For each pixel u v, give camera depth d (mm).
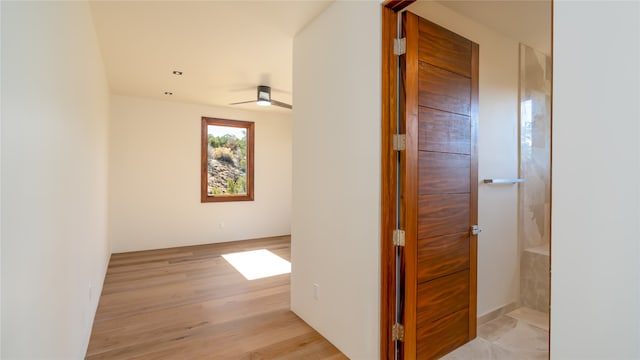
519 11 2484
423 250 2047
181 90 4910
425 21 2039
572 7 1053
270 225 6766
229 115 6289
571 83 1057
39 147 1207
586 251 1026
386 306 1959
